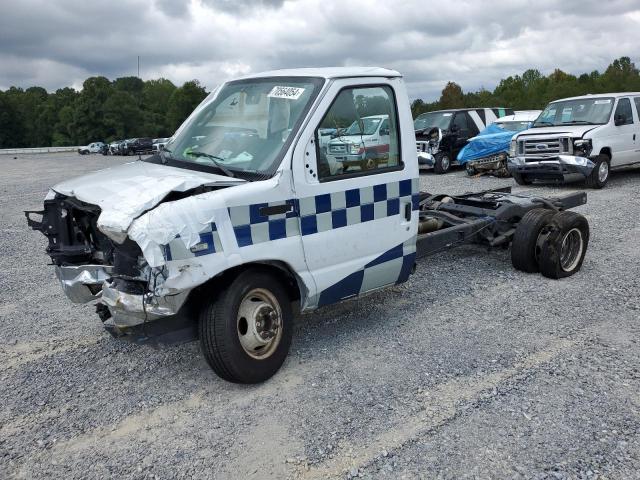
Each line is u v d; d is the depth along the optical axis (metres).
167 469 3.36
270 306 4.27
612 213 10.19
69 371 4.63
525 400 3.97
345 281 4.66
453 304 5.89
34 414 3.99
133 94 115.62
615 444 3.46
